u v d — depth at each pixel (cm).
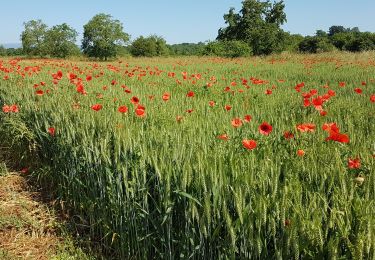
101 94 773
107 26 6475
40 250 479
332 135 346
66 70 1759
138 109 489
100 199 473
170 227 356
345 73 1656
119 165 422
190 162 361
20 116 741
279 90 1040
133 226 408
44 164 655
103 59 6762
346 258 240
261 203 271
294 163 350
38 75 1308
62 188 583
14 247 485
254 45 5150
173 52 8300
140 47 7200
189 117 578
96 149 469
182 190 334
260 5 5878
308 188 302
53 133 595
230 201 312
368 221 233
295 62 2752
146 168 404
